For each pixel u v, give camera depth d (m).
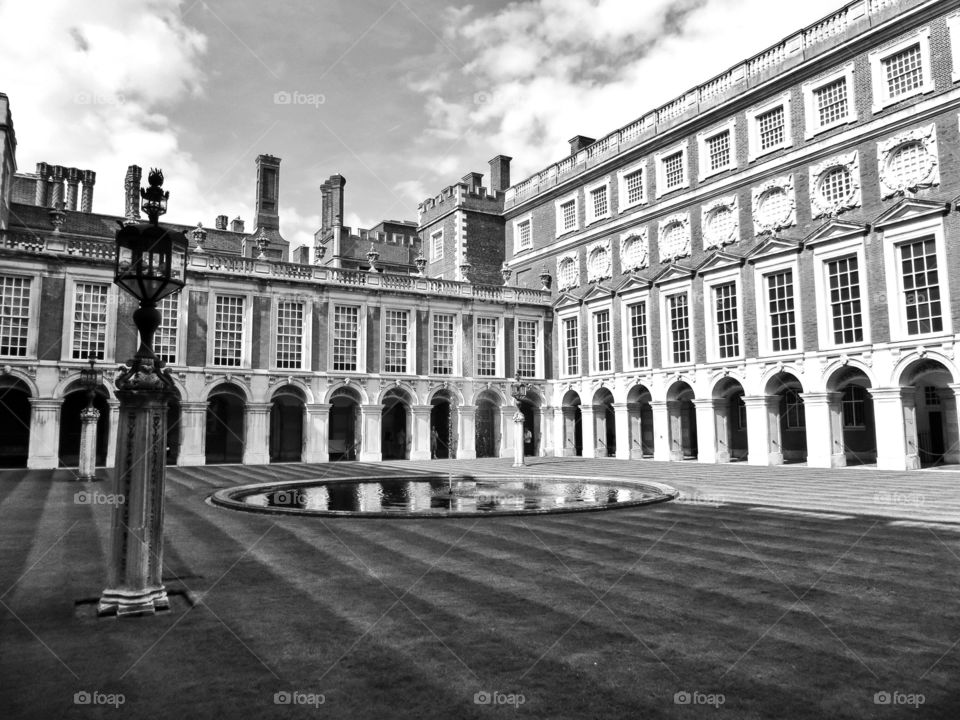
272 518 14.20
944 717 4.90
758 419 32.75
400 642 6.48
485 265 52.84
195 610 7.54
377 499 18.55
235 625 7.01
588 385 43.56
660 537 11.86
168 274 7.84
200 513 15.01
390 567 9.57
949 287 25.67
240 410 41.88
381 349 40.47
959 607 7.54
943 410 30.92
